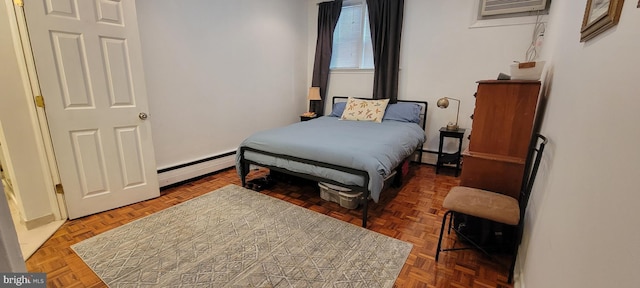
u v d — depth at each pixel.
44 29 1.99
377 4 3.86
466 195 1.85
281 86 4.39
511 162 1.98
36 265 1.78
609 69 0.90
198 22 3.13
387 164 2.32
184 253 1.91
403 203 2.74
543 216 1.40
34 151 2.12
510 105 1.99
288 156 2.60
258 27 3.85
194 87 3.20
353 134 2.92
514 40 3.25
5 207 0.44
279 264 1.81
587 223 0.85
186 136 3.20
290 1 4.30
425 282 1.68
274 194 2.91
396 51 3.86
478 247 1.88
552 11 2.67
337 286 1.63
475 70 3.53
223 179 3.34
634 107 0.68
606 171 0.78
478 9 3.38
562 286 0.97
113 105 2.39
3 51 1.92
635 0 0.78
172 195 2.85
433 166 3.95
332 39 4.43
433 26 3.67
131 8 2.38
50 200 2.23
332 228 2.24
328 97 4.74
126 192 2.57
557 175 1.29
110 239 2.05
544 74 2.30
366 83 4.34
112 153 2.45
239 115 3.79
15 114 2.02
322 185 2.68
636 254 0.57
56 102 2.12
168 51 2.90
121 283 1.63
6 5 1.88
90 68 2.23
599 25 1.02
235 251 1.93
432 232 2.22
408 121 3.73
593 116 0.98
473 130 2.13
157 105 2.88
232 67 3.59
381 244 2.04
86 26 2.16
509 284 1.67
